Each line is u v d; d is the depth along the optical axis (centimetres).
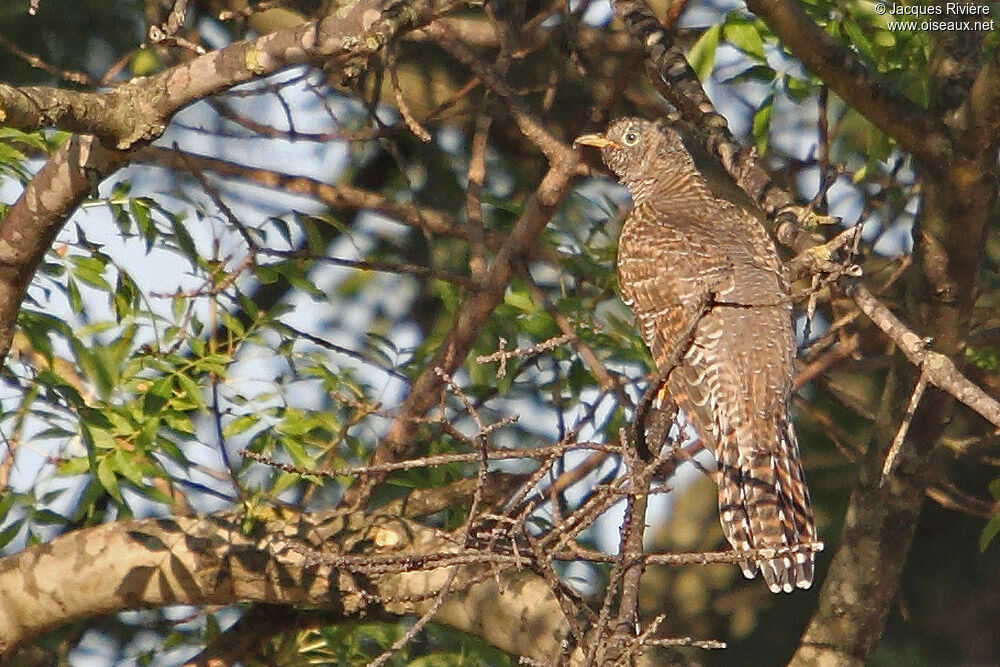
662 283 1077
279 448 1181
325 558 776
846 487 1585
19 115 889
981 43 1066
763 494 962
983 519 1706
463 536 739
